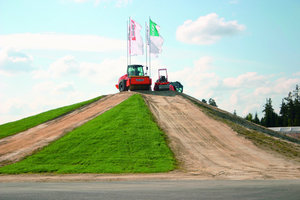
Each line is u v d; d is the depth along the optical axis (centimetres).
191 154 2545
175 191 820
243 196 685
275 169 2070
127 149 2642
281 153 2697
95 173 2036
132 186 1045
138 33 5350
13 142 3269
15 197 721
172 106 4297
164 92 5328
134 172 2030
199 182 1260
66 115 4391
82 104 4959
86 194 767
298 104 10900
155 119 3619
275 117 11269
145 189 900
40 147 2902
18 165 2338
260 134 3406
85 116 4094
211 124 3534
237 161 2358
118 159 2388
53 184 1275
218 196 689
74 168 2197
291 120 10888
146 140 2859
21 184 1337
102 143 2819
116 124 3350
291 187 916
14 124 4359
